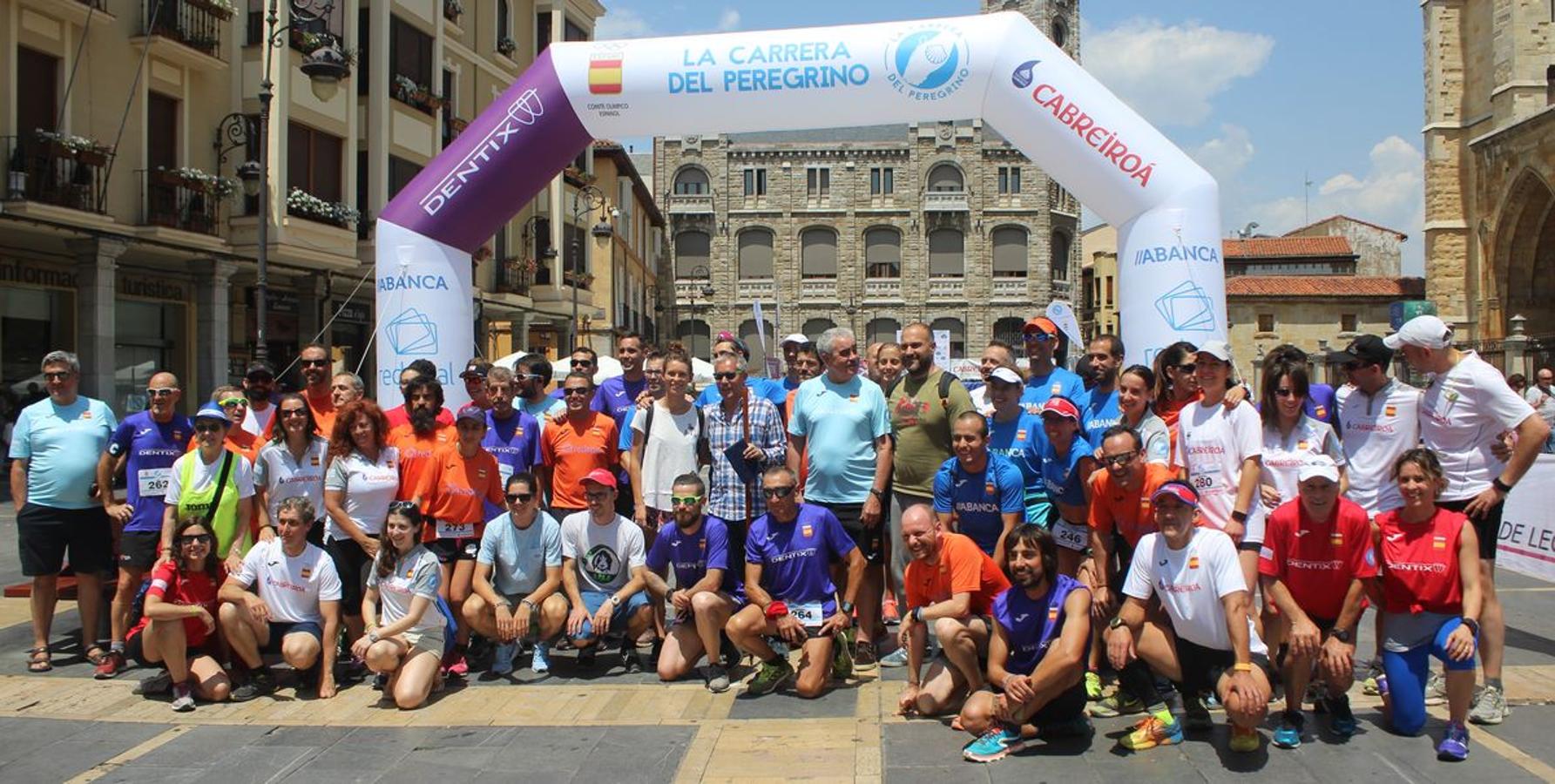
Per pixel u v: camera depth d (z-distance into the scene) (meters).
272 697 6.85
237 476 7.33
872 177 58.53
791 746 5.71
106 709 6.59
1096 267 58.59
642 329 50.41
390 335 9.19
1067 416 6.64
